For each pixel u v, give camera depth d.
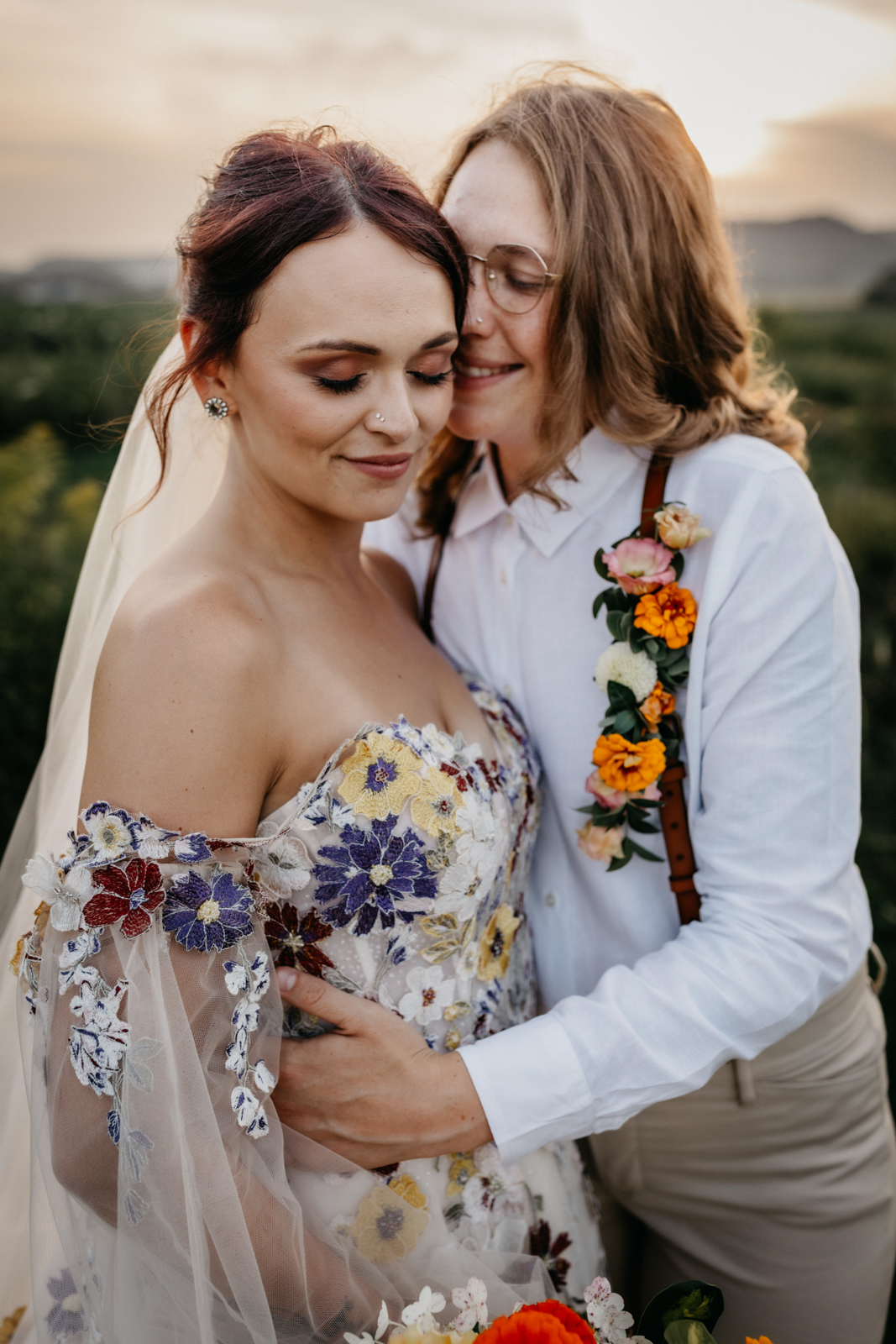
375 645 1.31
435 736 1.26
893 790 3.57
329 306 1.06
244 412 1.16
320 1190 1.19
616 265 1.35
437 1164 1.25
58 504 5.35
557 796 1.52
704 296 1.46
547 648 1.50
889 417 6.65
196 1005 1.04
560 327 1.38
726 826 1.34
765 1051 1.49
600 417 1.44
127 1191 0.99
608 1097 1.25
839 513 5.35
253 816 1.11
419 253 1.10
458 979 1.27
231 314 1.10
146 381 1.39
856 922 1.53
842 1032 1.53
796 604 1.32
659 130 1.40
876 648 4.23
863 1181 1.57
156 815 1.04
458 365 1.43
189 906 1.03
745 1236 1.60
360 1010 1.17
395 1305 1.15
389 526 1.76
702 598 1.35
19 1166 1.31
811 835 1.33
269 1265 1.07
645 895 1.47
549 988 1.57
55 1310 1.10
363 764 1.15
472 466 1.62
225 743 1.07
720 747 1.35
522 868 1.45
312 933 1.17
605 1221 1.77
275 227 1.05
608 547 1.46
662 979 1.30
